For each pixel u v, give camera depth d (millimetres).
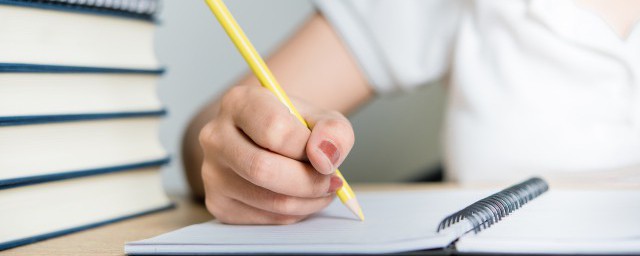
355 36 931
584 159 857
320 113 622
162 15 1221
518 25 867
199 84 1259
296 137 580
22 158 612
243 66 1279
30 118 607
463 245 519
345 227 579
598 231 537
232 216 619
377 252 523
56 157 632
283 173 582
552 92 868
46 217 622
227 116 610
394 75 937
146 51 714
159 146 726
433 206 646
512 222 571
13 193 601
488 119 891
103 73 664
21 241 599
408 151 1400
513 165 886
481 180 906
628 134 846
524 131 876
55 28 634
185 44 1244
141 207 708
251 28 1309
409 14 927
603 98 849
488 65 892
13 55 611
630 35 830
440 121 1379
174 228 653
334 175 596
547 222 569
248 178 588
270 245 534
